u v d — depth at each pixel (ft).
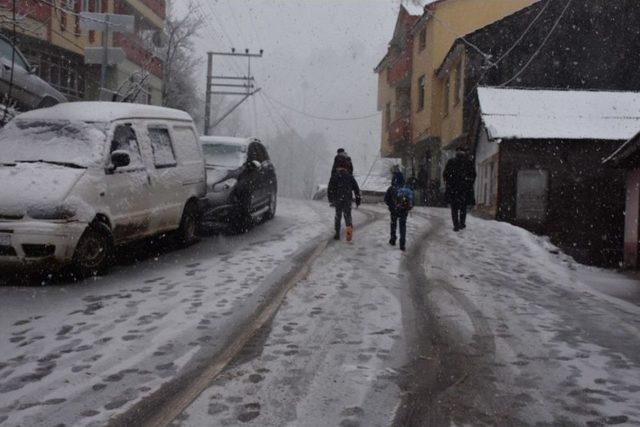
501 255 35.68
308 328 19.15
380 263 30.40
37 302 21.58
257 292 23.38
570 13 78.23
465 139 76.28
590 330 20.51
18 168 24.48
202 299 22.27
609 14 78.59
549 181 55.98
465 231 43.96
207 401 13.66
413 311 21.72
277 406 13.48
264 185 43.96
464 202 43.88
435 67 90.94
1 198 23.22
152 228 29.43
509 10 90.53
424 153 108.27
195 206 34.30
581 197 55.93
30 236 22.80
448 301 23.54
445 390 14.65
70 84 81.76
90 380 14.83
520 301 24.44
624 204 55.52
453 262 32.17
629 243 46.83
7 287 23.49
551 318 21.94
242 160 40.06
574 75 78.54
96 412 13.09
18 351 16.84
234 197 37.11
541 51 78.23
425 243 37.68
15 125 27.22
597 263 55.42
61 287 23.72
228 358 16.35
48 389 14.30
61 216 23.20
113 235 26.25
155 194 29.35
